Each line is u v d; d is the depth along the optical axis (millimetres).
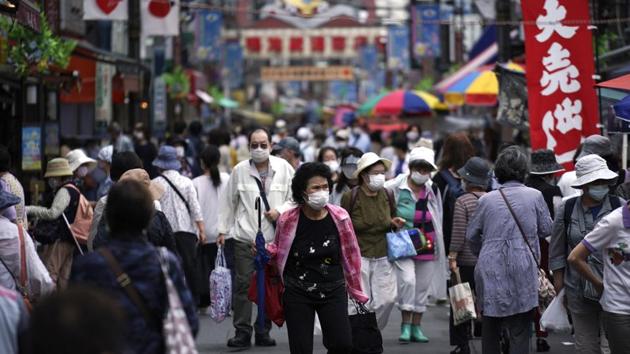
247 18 154875
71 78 34688
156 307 10609
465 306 19312
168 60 68125
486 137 44719
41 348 7359
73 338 7309
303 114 152875
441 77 88125
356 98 176500
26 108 33469
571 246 16703
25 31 29094
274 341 22594
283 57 143875
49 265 21969
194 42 79500
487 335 17547
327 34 141625
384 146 54781
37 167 31594
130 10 48594
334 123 96812
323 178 16312
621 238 14867
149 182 17297
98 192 24703
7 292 11062
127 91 51031
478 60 55125
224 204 22328
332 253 16578
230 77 120188
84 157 24750
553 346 22359
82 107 53250
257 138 21891
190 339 10289
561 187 22922
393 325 26000
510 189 17328
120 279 10500
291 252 16609
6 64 31141
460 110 74438
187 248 24031
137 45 50406
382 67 137750
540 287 17875
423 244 21969
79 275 10531
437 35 70875
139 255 10641
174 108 75312
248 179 22109
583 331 16703
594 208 16609
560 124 27125
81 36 47125
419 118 61719
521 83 31766
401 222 21688
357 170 21484
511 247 17078
